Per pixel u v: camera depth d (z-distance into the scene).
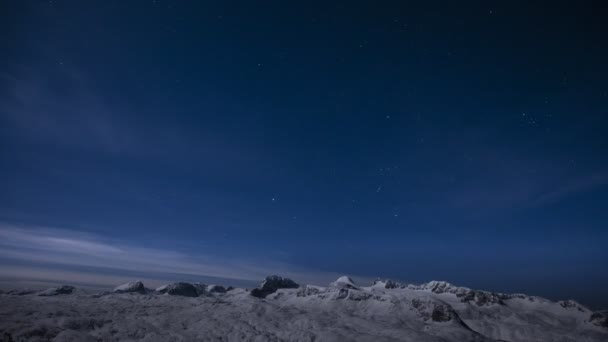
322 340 193.88
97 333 174.38
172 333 191.62
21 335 149.00
